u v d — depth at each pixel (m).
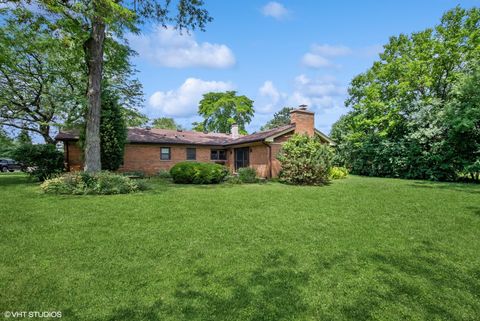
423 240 4.46
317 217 6.01
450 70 18.14
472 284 2.99
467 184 12.68
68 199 7.73
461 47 17.19
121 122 13.96
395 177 17.44
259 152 16.59
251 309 2.50
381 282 3.03
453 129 13.77
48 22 9.70
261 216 6.08
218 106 40.00
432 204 7.41
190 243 4.26
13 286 2.84
